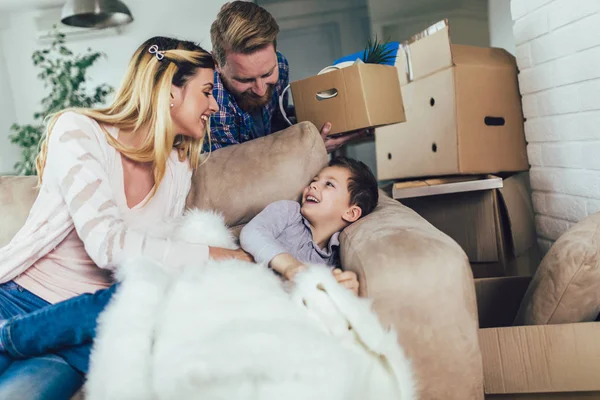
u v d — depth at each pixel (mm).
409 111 2424
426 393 1163
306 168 1642
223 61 1866
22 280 1290
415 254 1171
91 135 1298
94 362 1027
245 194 1626
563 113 1938
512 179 2229
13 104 4809
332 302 1084
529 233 2209
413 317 1152
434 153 2273
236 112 2068
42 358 1113
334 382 903
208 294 1060
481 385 1187
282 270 1279
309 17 4250
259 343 914
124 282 1109
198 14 4547
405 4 4008
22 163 4449
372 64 1877
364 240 1269
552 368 1271
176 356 930
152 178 1464
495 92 2207
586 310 1316
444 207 2248
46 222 1282
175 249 1249
